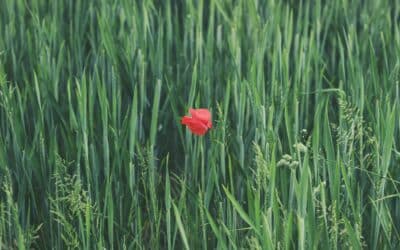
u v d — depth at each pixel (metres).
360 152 4.04
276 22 5.12
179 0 5.77
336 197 3.78
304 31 5.06
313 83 4.95
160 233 4.40
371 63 4.55
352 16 5.58
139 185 4.42
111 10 5.34
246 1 5.50
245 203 4.20
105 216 4.05
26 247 4.07
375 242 3.96
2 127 4.64
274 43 4.96
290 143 4.01
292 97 4.52
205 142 4.40
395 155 4.14
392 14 5.83
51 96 4.47
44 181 4.34
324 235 3.72
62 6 5.50
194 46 5.14
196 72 4.46
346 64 5.23
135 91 4.19
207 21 5.67
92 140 4.23
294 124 4.27
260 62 4.50
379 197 3.92
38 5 5.64
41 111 4.37
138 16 5.13
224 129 4.15
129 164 4.20
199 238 4.11
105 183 4.23
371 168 4.30
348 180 3.78
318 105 4.21
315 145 3.89
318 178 3.90
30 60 5.00
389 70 5.02
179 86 4.82
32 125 4.71
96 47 5.30
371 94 4.57
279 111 4.26
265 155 3.96
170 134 4.77
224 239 3.92
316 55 4.82
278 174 4.11
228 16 5.61
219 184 4.25
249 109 4.43
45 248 4.30
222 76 4.84
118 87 4.55
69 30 5.50
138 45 4.96
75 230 4.18
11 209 4.24
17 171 4.35
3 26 5.56
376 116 4.36
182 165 4.72
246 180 4.12
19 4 5.43
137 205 4.14
